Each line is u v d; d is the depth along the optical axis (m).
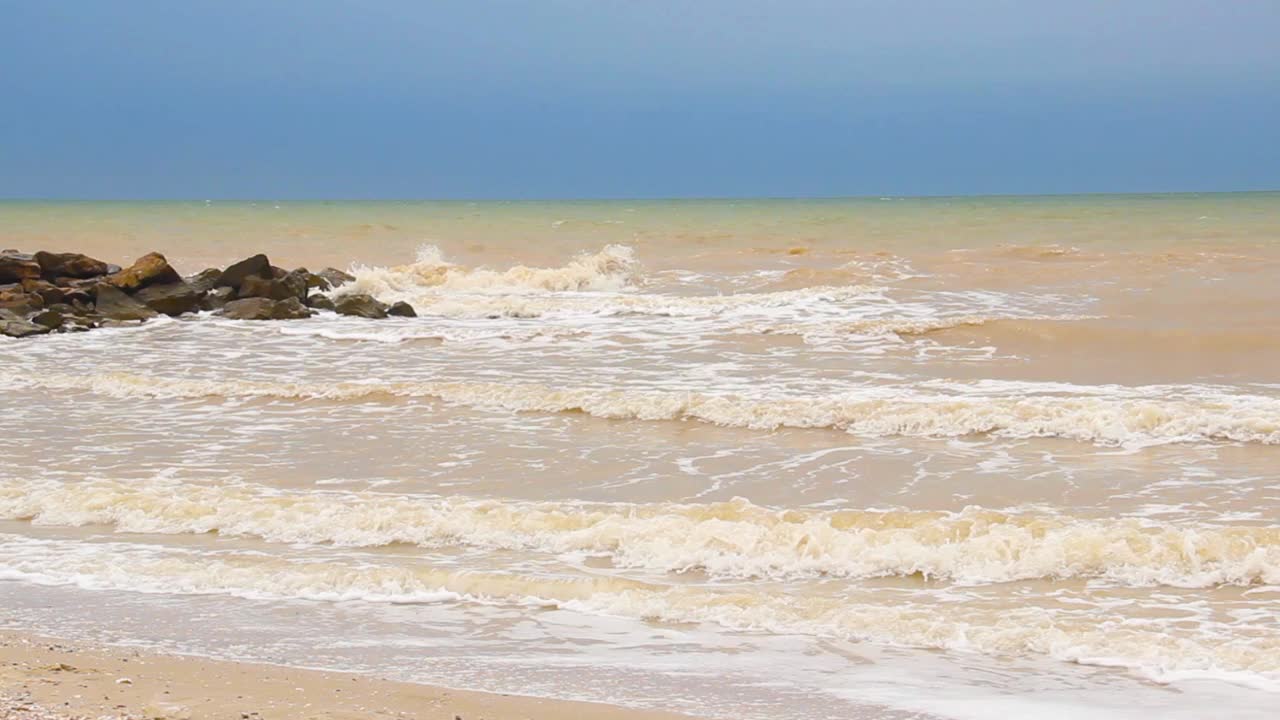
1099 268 35.84
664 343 24.58
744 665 8.59
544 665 8.58
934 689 8.11
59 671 7.98
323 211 89.19
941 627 9.16
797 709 7.73
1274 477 13.70
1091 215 62.66
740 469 14.57
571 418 17.62
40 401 19.36
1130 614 9.59
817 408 17.05
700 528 11.53
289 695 7.59
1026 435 15.99
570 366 22.09
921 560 10.82
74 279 31.67
